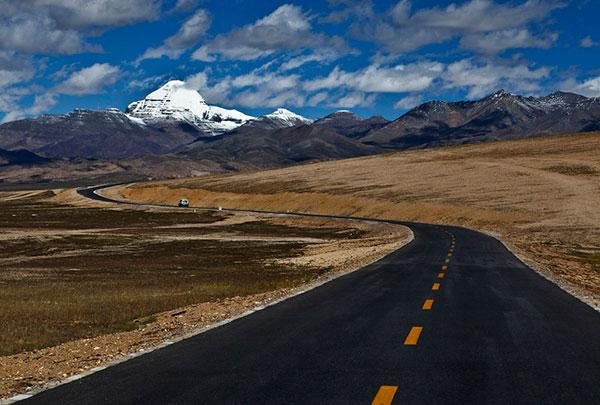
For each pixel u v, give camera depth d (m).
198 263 41.66
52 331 14.95
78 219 105.38
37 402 8.35
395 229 67.62
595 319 13.95
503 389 8.36
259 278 28.14
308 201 114.19
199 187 155.75
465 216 79.69
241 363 10.17
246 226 87.19
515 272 24.97
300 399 8.05
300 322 13.97
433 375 9.11
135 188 176.38
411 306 16.05
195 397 8.30
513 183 96.81
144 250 54.97
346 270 27.12
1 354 12.42
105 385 9.11
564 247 46.91
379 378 8.98
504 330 12.64
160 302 19.78
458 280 22.11
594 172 98.56
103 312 18.06
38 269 39.12
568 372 9.25
